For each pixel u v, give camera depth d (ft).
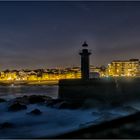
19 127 57.41
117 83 84.99
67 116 69.92
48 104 82.79
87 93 89.56
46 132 52.34
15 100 91.20
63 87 98.43
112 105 80.48
